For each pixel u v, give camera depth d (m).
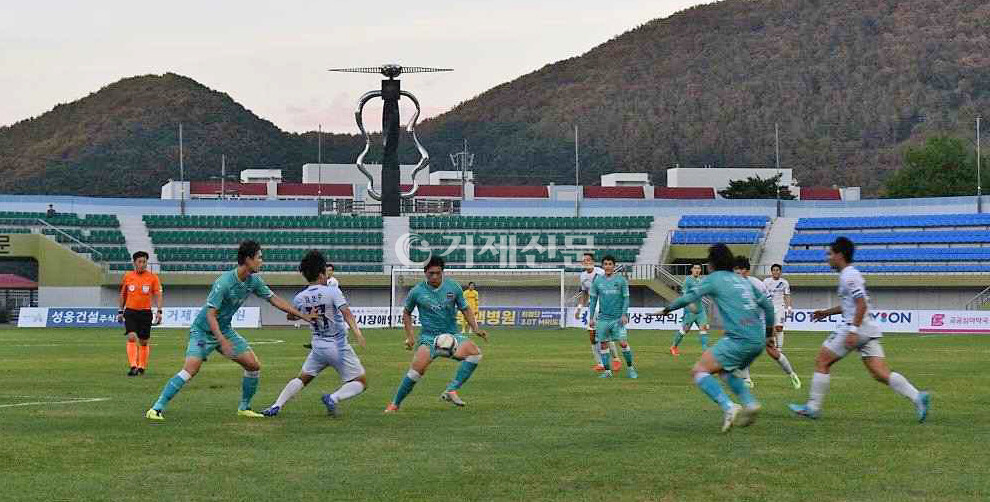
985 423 15.82
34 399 19.39
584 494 10.70
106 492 10.77
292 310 16.44
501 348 37.88
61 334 49.53
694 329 56.09
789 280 70.12
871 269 69.25
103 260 72.38
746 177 109.56
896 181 112.12
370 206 83.81
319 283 16.53
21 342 41.72
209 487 11.02
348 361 16.59
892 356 33.28
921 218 74.31
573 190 95.44
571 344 40.78
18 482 11.26
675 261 75.31
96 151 189.50
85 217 74.88
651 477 11.52
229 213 80.25
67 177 181.75
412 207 81.38
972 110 194.75
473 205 81.44
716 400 14.80
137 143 191.62
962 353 34.94
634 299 71.19
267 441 13.99
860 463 12.35
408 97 76.88
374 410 17.56
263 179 108.25
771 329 15.41
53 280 69.56
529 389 21.48
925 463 12.36
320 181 100.69
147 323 25.36
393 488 10.98
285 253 73.62
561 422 15.93
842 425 15.55
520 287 71.69
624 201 81.25
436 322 17.72
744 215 80.31
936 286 67.56
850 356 32.16
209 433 14.73
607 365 24.83
